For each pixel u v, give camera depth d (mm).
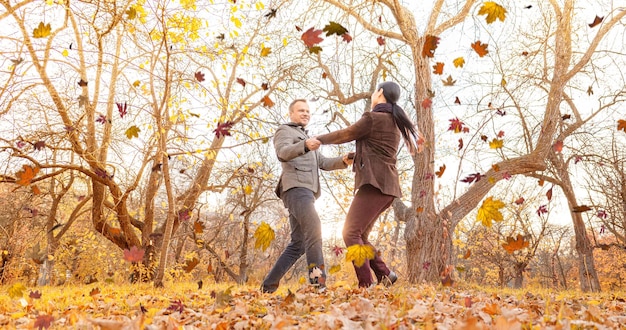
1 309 2582
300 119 3469
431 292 3121
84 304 2789
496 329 1430
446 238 5723
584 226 11422
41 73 5105
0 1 4508
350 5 5352
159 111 4430
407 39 6008
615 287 24609
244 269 16969
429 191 5734
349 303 2314
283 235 15633
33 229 11688
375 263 3375
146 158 5449
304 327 1722
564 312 2055
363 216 3068
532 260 22844
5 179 5746
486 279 25797
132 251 1641
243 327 1883
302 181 3205
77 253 13117
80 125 6203
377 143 3090
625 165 9117
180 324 1945
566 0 7969
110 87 6281
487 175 7547
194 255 10570
